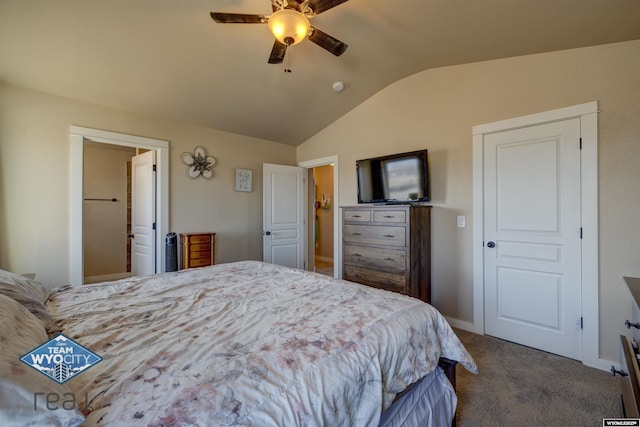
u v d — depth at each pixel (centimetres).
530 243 252
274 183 448
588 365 222
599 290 218
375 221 310
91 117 305
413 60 295
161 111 339
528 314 254
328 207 679
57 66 249
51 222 282
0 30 206
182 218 371
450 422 152
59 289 174
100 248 475
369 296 161
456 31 232
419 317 139
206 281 195
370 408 99
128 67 263
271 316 133
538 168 247
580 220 227
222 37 243
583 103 223
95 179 470
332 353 100
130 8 206
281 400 79
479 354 241
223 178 410
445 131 304
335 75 318
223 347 103
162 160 353
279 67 293
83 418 63
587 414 169
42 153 277
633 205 205
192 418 69
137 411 70
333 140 430
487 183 276
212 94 323
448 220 303
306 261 496
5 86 260
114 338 110
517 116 256
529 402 180
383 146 363
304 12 184
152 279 198
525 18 199
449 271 302
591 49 221
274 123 408
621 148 209
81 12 204
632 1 166
